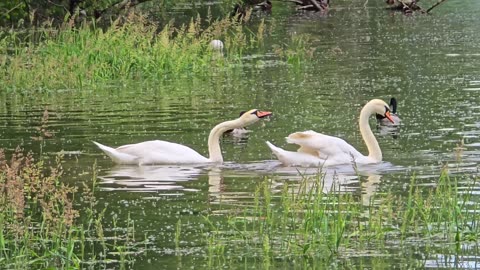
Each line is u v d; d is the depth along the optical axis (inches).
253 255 474.9
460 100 905.5
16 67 1084.5
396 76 1075.3
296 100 932.6
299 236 500.7
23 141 754.2
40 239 502.3
